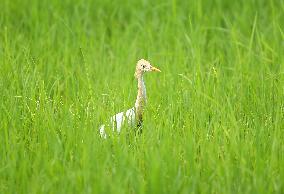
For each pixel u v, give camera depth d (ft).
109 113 44.09
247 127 43.55
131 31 62.59
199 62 51.29
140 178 36.83
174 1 63.10
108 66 55.11
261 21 63.93
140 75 45.65
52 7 65.98
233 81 50.42
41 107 44.88
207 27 60.70
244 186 36.88
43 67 53.88
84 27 62.90
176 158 38.78
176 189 36.04
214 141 40.70
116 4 67.10
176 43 58.65
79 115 44.32
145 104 45.65
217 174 37.78
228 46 59.93
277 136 41.16
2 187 37.14
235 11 66.39
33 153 40.55
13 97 45.73
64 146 41.60
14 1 66.74
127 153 39.01
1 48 55.57
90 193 35.76
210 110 45.44
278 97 46.34
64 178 37.06
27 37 61.36
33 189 36.22
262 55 53.57
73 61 54.19
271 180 36.76
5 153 40.09
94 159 38.17
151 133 41.09
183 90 47.32
